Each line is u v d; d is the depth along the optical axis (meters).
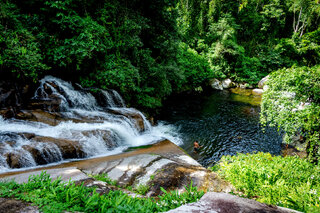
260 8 40.84
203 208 2.27
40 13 10.09
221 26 29.30
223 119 14.73
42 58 8.77
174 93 21.94
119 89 12.35
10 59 7.64
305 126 6.79
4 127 6.55
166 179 4.92
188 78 24.83
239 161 5.48
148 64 13.16
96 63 11.20
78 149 6.75
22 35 8.68
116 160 6.11
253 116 15.71
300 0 35.16
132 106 13.05
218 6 32.72
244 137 11.55
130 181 4.84
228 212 2.20
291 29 40.72
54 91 9.44
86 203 2.37
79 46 9.30
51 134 6.94
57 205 2.26
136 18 12.94
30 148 5.85
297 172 4.94
